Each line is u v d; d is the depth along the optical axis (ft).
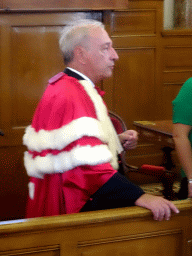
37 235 5.00
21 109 14.32
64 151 5.90
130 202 5.66
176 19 17.67
